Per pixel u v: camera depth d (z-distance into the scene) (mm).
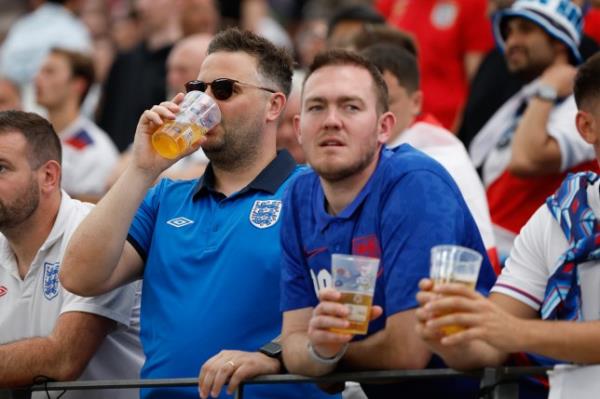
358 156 15391
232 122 17891
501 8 22969
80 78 29828
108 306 18625
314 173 16203
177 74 28062
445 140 20953
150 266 18078
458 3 28250
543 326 13445
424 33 28516
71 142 29297
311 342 14758
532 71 22609
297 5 41781
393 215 15289
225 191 18266
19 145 19266
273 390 17062
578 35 22438
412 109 21406
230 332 17203
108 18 41594
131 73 32906
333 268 14203
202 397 15906
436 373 14531
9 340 19391
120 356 19250
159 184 18891
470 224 15742
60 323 18453
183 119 17031
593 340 13406
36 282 19281
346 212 15594
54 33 37156
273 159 18297
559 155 21891
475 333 13242
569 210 14891
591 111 15234
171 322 17500
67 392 19250
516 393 14188
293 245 16125
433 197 15297
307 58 35281
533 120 22031
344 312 14031
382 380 15000
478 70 25609
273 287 17281
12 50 37281
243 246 17516
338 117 15352
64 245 19219
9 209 19141
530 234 15352
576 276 14625
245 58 18109
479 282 15891
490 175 23500
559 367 14031
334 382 15648
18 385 18156
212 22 33156
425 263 15008
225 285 17391
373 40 23344
